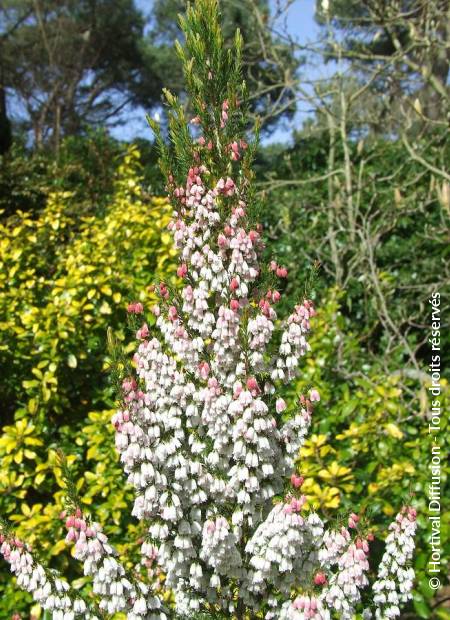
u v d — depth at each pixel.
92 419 3.94
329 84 6.33
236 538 2.26
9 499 3.67
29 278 4.82
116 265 4.74
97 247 4.96
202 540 2.28
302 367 4.41
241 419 2.15
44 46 21.66
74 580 3.47
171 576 2.45
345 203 5.94
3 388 4.27
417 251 6.28
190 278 2.42
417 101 4.79
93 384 4.49
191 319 2.35
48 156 9.80
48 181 8.56
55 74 21.69
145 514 2.24
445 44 4.78
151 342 2.29
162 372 2.27
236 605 2.47
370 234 5.59
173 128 2.46
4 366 4.23
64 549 3.61
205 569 2.39
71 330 4.19
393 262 6.39
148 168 9.81
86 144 9.51
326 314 4.88
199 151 2.44
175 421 2.24
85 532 2.05
